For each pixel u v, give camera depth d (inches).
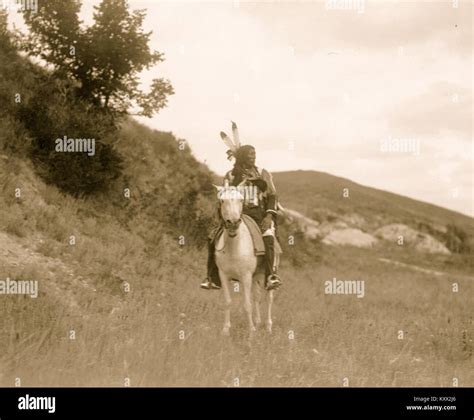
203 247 802.8
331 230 2121.1
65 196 706.8
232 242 442.9
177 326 441.7
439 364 410.3
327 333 462.0
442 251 2260.1
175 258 724.7
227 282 452.4
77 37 754.2
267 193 483.8
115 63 761.6
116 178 753.0
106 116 762.2
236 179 474.0
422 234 2315.5
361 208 2469.2
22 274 486.9
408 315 612.1
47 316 410.6
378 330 491.5
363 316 576.1
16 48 802.8
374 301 701.9
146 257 676.7
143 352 353.4
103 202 740.0
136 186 800.9
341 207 2413.9
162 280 626.8
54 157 706.2
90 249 607.5
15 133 709.9
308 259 1121.4
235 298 605.6
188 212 819.4
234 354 377.1
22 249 554.3
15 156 689.6
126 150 845.2
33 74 813.2
